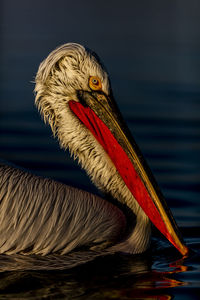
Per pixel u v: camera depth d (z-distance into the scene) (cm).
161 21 6231
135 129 2295
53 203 1161
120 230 1216
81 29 5197
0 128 2288
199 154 1991
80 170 1844
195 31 5381
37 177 1174
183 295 1020
